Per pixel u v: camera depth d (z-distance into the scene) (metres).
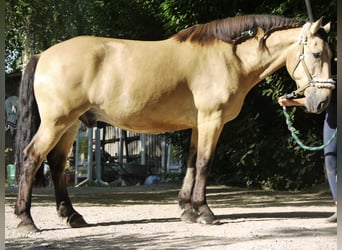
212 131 6.80
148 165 20.38
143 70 6.73
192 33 7.05
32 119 6.74
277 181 13.45
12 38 13.39
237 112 7.06
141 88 6.71
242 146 13.55
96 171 18.17
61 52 6.68
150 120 6.89
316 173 13.08
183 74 6.83
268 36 7.02
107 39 6.96
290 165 13.15
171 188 14.85
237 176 14.57
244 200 10.83
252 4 12.84
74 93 6.55
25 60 15.65
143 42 7.02
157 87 6.75
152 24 15.56
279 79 12.05
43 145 6.53
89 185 17.38
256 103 13.48
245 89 7.10
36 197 11.59
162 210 8.88
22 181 6.50
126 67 6.72
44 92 6.56
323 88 6.59
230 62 6.93
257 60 7.00
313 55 6.66
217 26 7.05
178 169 19.17
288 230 6.35
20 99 6.78
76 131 7.07
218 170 15.16
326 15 10.86
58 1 13.26
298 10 11.26
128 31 15.85
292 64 6.90
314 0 11.08
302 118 12.81
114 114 6.78
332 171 6.79
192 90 6.89
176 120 6.99
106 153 19.92
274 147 13.12
